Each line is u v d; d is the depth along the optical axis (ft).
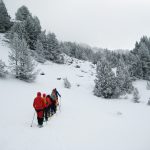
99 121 46.91
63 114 48.78
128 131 41.68
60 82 110.22
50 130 35.47
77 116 48.57
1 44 152.76
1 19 191.52
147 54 216.54
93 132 37.73
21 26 171.53
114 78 106.63
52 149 27.89
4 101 50.21
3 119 38.17
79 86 116.67
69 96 77.56
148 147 32.86
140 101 106.93
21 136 31.14
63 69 154.20
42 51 157.58
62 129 37.01
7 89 64.23
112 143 33.14
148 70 213.25
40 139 30.81
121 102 94.94
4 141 28.71
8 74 90.38
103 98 100.37
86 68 181.98
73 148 29.04
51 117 44.75
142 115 63.52
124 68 138.72
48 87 87.04
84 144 31.17
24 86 75.92
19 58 89.40
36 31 181.88
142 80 206.39
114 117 54.29
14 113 42.88
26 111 45.57
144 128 45.70
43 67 139.54
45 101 40.27
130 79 133.18
